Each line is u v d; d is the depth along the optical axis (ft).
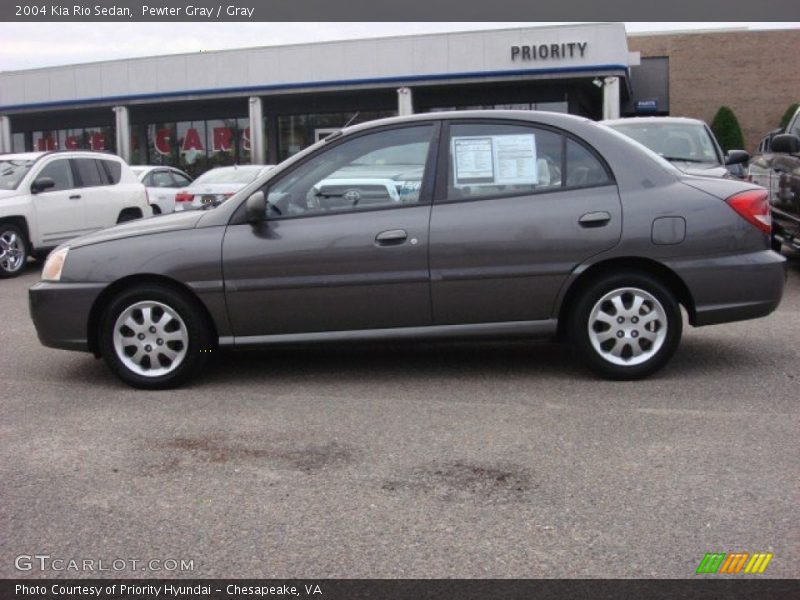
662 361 18.45
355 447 15.08
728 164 31.76
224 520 12.32
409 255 18.11
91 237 19.42
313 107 91.76
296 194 18.67
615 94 79.15
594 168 18.33
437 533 11.77
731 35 111.04
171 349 18.80
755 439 14.99
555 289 18.15
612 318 18.39
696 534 11.56
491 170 18.44
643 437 15.20
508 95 85.71
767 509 12.23
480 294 18.21
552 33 79.25
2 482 13.83
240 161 96.58
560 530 11.76
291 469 14.15
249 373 20.18
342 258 18.19
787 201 31.45
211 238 18.44
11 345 23.89
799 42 109.29
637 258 18.10
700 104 112.98
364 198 18.52
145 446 15.37
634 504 12.50
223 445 15.34
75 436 15.97
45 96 95.30
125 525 12.24
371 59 82.99
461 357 21.16
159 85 90.07
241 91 87.10
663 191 18.12
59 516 12.55
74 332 18.89
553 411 16.76
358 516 12.34
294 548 11.45
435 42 81.51
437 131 18.70
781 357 20.44
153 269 18.43
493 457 14.43
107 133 100.37
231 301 18.43
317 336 18.57
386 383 19.06
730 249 18.03
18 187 39.60
